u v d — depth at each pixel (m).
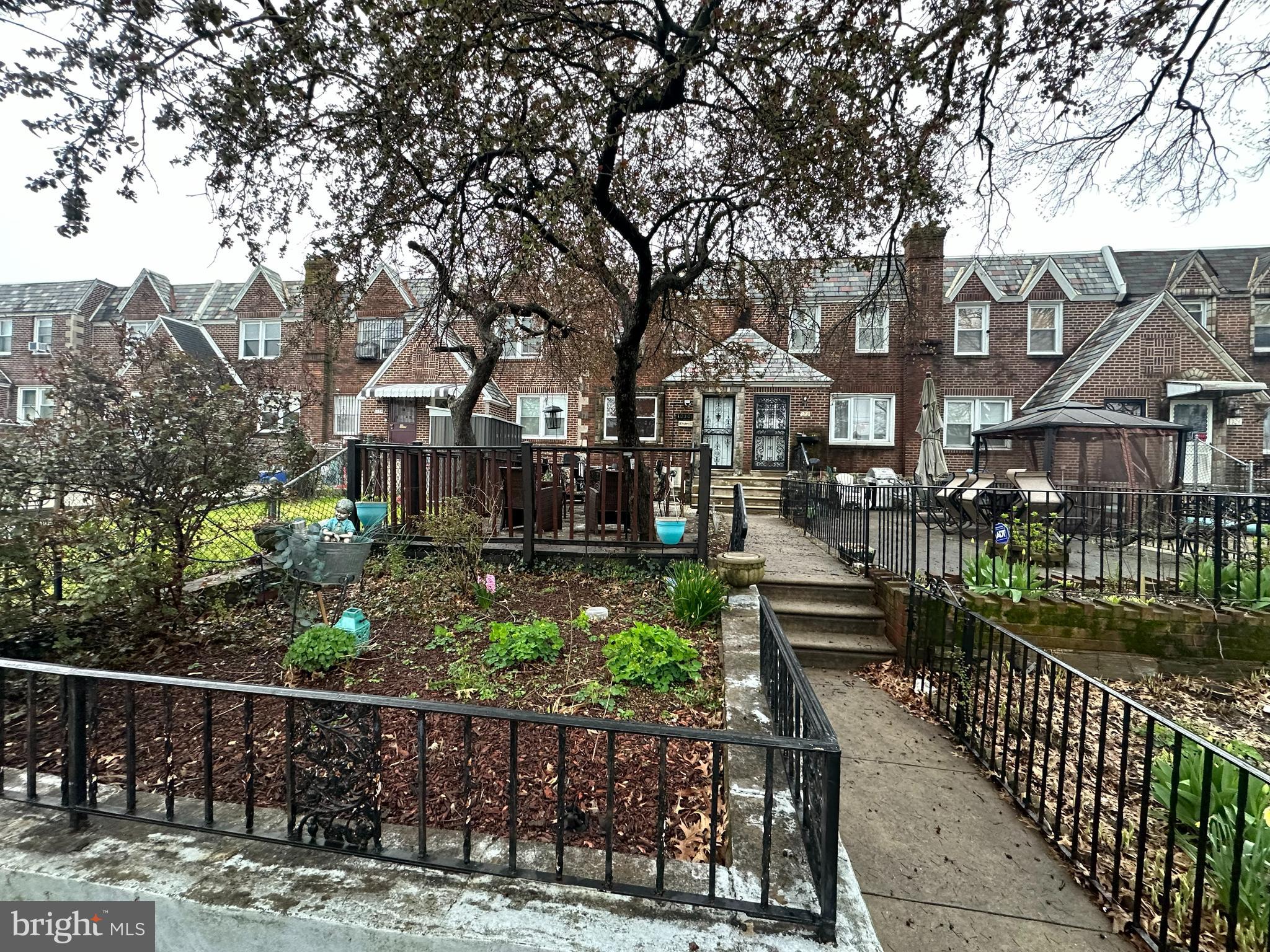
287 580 4.10
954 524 8.47
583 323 8.91
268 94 3.65
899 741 3.55
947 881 2.34
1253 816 2.35
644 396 15.40
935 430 10.62
